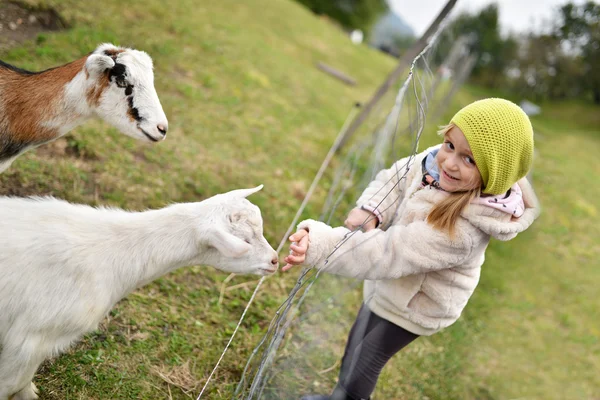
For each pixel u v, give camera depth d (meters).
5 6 6.35
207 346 3.67
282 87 9.40
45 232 2.38
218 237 2.49
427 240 2.60
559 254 8.39
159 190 4.86
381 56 21.03
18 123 3.31
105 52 3.35
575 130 21.39
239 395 3.37
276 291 4.54
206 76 7.70
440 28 6.19
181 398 3.25
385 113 10.21
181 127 6.12
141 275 2.58
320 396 3.46
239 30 11.08
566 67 24.77
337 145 7.44
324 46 15.53
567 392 5.30
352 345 3.16
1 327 2.35
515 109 2.50
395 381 4.34
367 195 2.96
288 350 4.04
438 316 2.87
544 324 6.37
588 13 23.16
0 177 4.05
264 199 5.58
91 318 2.47
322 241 2.61
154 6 9.13
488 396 4.81
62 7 7.01
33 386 2.76
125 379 3.16
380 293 2.93
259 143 6.78
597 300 7.38
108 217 2.56
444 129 2.61
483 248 2.75
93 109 3.40
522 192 2.78
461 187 2.58
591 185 12.79
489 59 28.30
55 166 4.45
